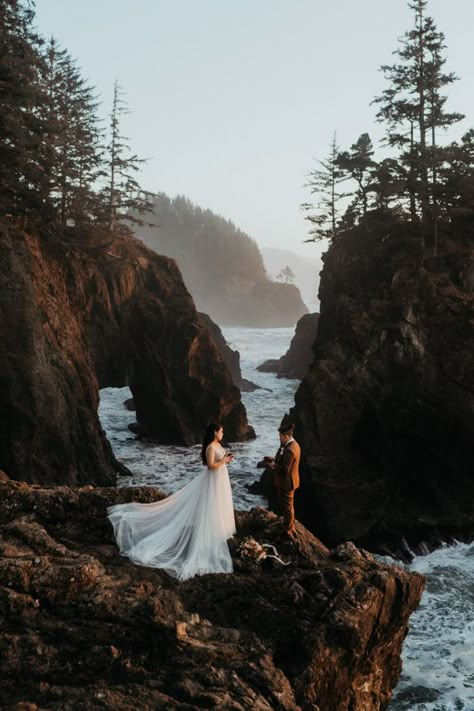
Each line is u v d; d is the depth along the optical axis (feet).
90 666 22.12
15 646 22.30
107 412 173.47
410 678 47.85
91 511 30.78
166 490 103.91
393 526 82.74
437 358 90.84
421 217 123.85
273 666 23.30
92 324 129.80
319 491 87.40
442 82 134.62
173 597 25.14
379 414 92.32
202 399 141.59
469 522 82.74
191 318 143.84
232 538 29.07
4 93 93.81
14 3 97.66
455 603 62.44
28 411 87.20
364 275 122.83
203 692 21.33
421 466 88.63
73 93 161.99
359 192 153.79
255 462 123.34
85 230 134.82
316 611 25.90
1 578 24.43
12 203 103.65
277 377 232.53
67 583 24.56
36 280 107.45
